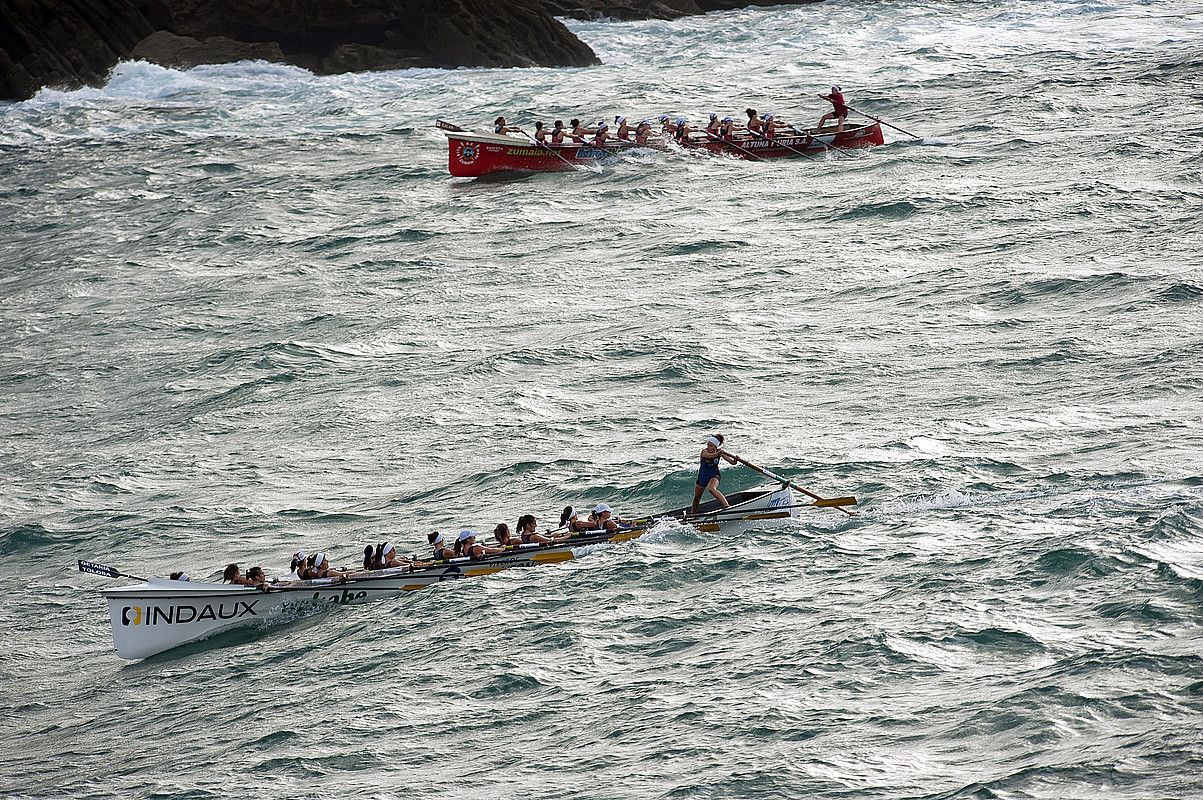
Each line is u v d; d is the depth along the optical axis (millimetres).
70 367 145500
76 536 107812
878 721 68500
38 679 88375
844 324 136000
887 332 132750
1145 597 77688
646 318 142625
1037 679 70312
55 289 172000
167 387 136875
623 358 131875
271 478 114375
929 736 66625
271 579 95812
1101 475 96812
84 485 116312
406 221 186000
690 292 149875
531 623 84375
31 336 156250
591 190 194000
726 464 105562
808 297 144750
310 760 72000
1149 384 114000
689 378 125500
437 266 166750
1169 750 62844
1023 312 134250
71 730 80438
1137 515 88688
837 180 187750
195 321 155625
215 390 134750
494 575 92312
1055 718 66562
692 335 135875
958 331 131125
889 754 65625
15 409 135375
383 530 102688
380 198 198500
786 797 63094
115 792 71375
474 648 82250
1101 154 185375
